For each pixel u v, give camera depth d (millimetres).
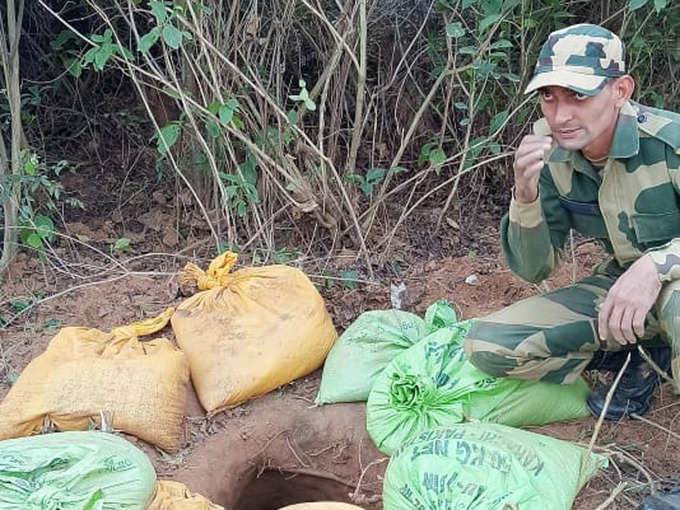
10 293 3268
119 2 3785
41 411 2447
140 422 2477
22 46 4137
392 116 3891
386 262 3508
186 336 2818
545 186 2396
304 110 3408
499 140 3857
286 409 2758
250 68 3283
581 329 2393
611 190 2264
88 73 4250
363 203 3756
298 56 3689
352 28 3287
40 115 4242
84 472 1920
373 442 2617
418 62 3826
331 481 2729
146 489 1981
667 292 2119
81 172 4188
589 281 2521
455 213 3906
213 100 3396
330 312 3213
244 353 2736
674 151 2164
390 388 2568
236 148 3574
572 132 2123
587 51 2062
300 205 3414
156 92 3949
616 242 2330
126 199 4004
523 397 2498
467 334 2492
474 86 3375
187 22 3057
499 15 3031
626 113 2172
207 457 2570
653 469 2352
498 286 3328
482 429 2197
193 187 3713
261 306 2840
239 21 3459
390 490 2102
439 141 3645
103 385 2498
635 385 2535
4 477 1885
